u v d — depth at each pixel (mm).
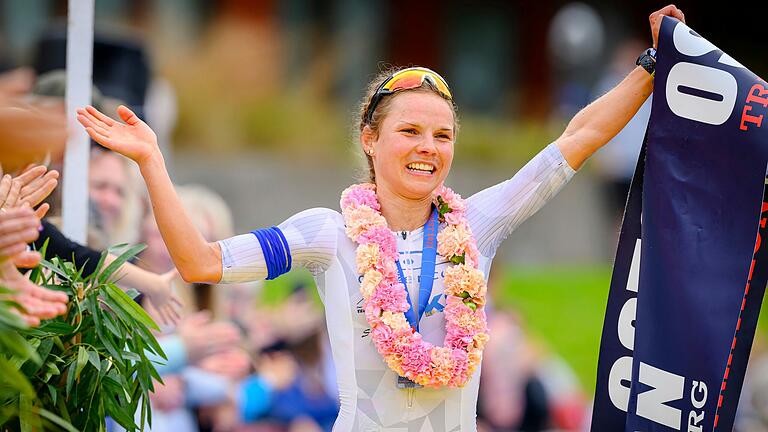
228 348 17531
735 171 11602
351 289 11414
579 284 36031
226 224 19500
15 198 10922
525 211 12055
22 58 39906
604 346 12453
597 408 12461
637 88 12352
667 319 11750
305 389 20031
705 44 11953
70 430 10430
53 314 9906
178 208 10828
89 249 12953
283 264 11273
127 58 18453
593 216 40344
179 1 45000
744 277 11477
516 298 33312
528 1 54969
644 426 11852
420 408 11305
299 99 45281
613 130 12250
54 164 14008
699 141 11789
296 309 20500
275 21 48500
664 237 11828
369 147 11992
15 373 9672
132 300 11109
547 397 22250
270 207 38062
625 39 55625
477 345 11312
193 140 41562
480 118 51500
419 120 11375
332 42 48344
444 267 11617
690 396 11617
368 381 11297
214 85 42906
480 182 41094
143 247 11445
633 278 12391
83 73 13781
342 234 11555
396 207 11750
